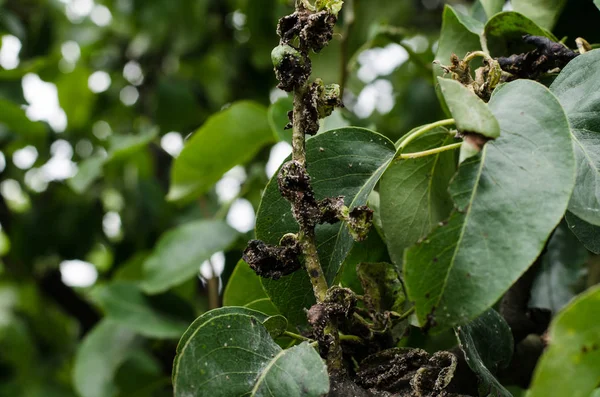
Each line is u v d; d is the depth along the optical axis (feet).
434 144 1.27
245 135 1.95
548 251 1.58
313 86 1.12
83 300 3.18
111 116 3.49
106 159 2.43
